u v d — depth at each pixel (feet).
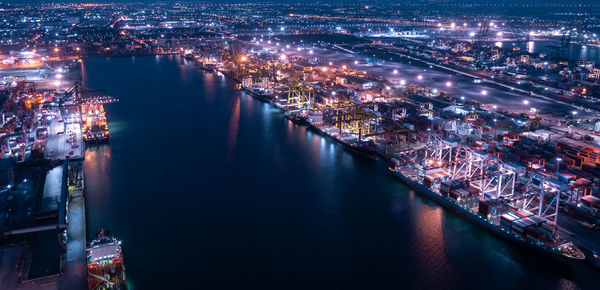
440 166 573.33
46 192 531.09
